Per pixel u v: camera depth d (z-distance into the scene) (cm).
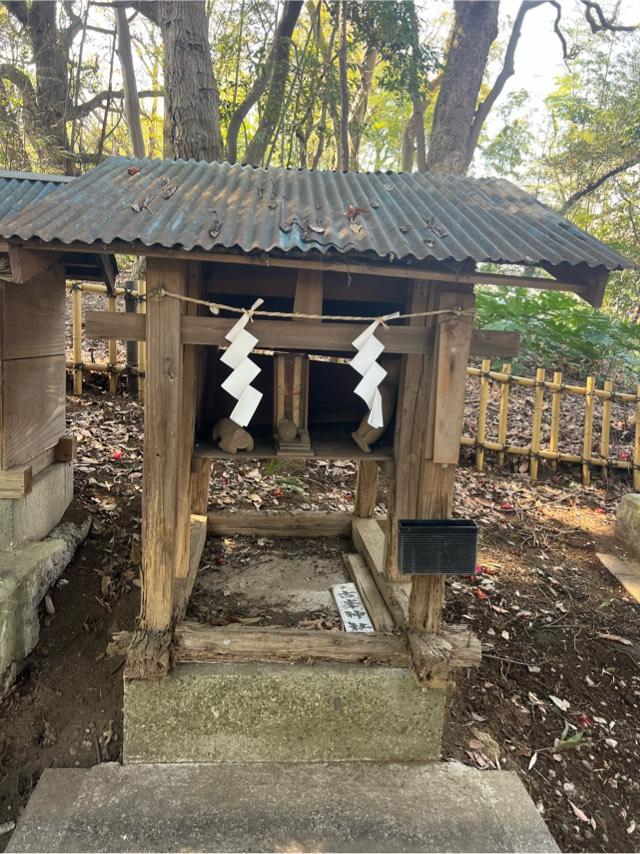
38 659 238
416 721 207
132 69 652
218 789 191
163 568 196
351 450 236
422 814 183
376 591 264
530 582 330
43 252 175
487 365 473
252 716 202
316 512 350
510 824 182
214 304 177
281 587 282
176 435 186
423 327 190
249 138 812
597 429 544
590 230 1042
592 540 396
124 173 216
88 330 181
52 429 297
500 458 484
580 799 210
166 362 181
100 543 302
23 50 696
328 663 206
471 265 169
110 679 233
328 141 796
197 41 461
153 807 182
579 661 271
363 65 723
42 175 269
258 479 412
